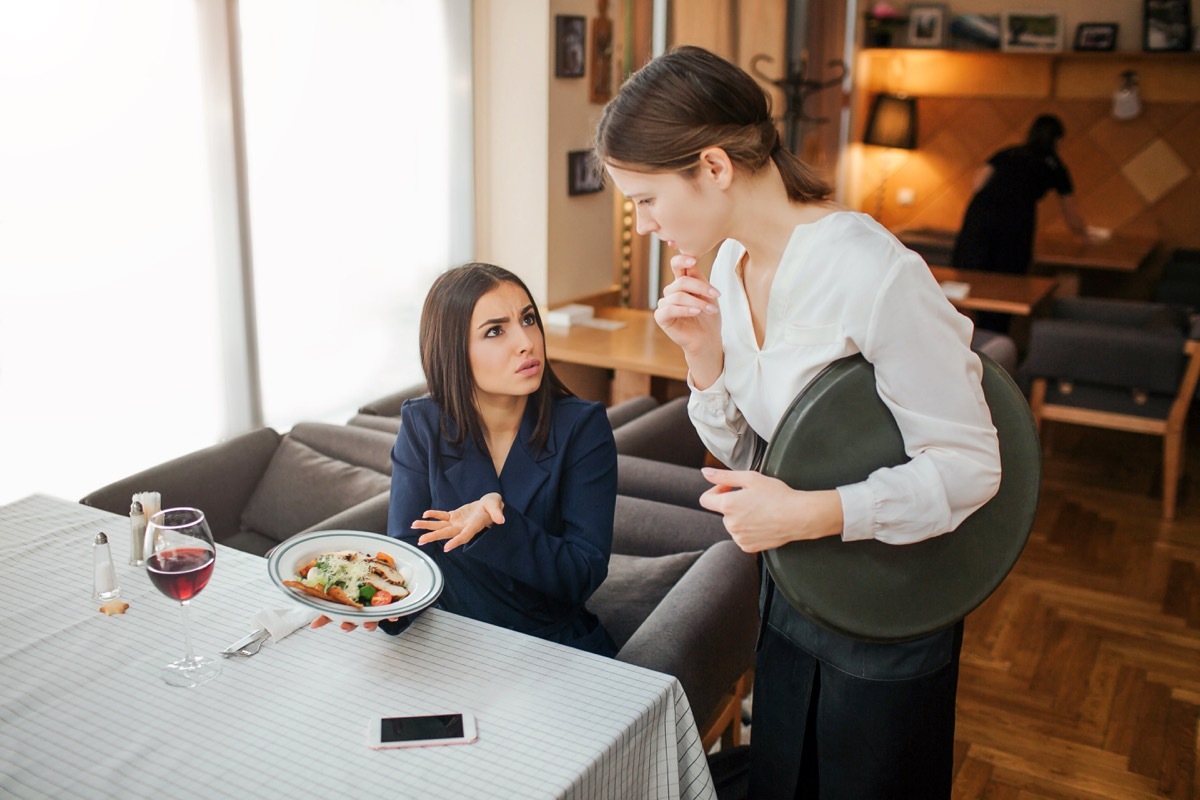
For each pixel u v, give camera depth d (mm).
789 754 1409
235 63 2920
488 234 3977
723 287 1327
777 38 5465
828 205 1203
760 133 1142
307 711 1217
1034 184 5215
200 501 2533
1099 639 3016
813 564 1165
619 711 1226
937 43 6340
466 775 1099
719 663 1778
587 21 3883
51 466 2643
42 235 2545
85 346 2676
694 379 1397
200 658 1333
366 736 1167
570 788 1084
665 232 1199
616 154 1146
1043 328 4090
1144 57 5812
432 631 1409
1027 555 3596
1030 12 6117
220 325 3018
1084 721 2598
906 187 6727
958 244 5379
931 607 1208
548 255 3883
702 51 1151
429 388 1679
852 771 1324
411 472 1702
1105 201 6172
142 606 1476
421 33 3543
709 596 1785
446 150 3736
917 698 1285
